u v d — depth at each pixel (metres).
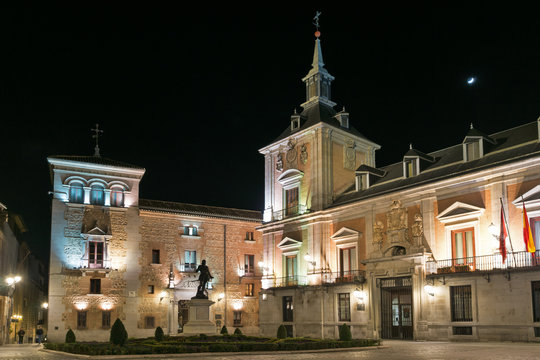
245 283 56.38
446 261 32.59
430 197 34.41
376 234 37.53
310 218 43.31
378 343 26.42
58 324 45.91
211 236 55.31
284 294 44.53
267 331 45.66
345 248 40.50
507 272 28.64
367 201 38.53
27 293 65.00
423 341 31.81
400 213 36.03
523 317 27.81
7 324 44.66
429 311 32.62
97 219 49.44
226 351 21.56
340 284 39.19
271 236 47.75
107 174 50.78
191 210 55.41
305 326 41.88
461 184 32.69
